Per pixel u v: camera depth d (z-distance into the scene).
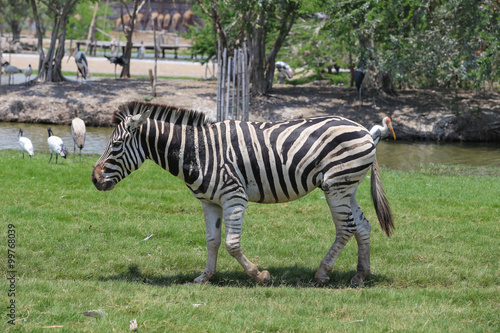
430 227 9.54
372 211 10.66
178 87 29.44
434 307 5.94
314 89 30.00
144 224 9.07
